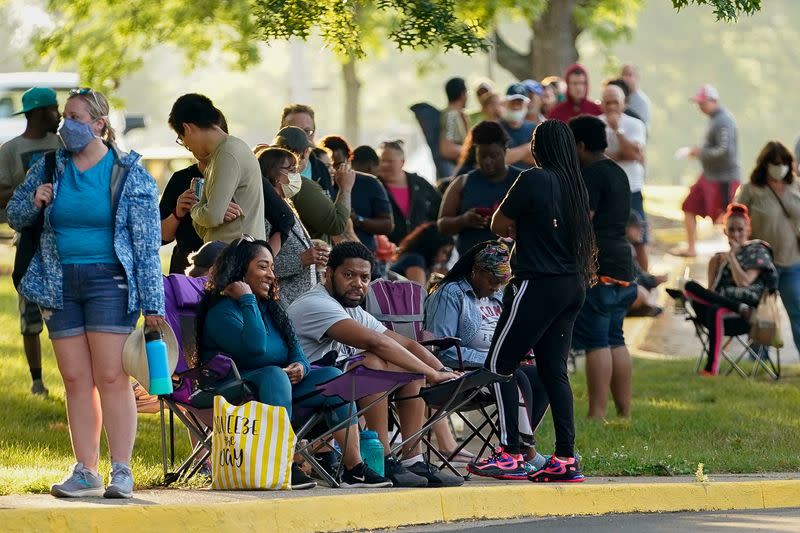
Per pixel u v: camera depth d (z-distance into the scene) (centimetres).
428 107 3950
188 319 1947
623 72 4409
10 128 5972
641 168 4050
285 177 2306
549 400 2075
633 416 2862
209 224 2127
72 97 1739
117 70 4719
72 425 1772
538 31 5812
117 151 1762
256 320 1889
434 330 2259
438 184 3675
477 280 2278
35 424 2553
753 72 16038
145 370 1745
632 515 1970
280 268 2270
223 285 1903
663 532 1783
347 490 1859
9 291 4522
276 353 1930
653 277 3697
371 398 1969
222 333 1889
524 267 2003
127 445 1770
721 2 2436
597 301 2758
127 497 1748
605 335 2789
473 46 2683
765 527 1839
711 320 3550
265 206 2223
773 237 3616
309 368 1948
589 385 2808
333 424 1911
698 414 2898
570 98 4069
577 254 2002
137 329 1773
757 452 2480
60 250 1739
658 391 3291
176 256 2306
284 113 2686
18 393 2812
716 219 5134
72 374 1761
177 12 4338
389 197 3247
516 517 1906
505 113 3703
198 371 1862
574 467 2047
